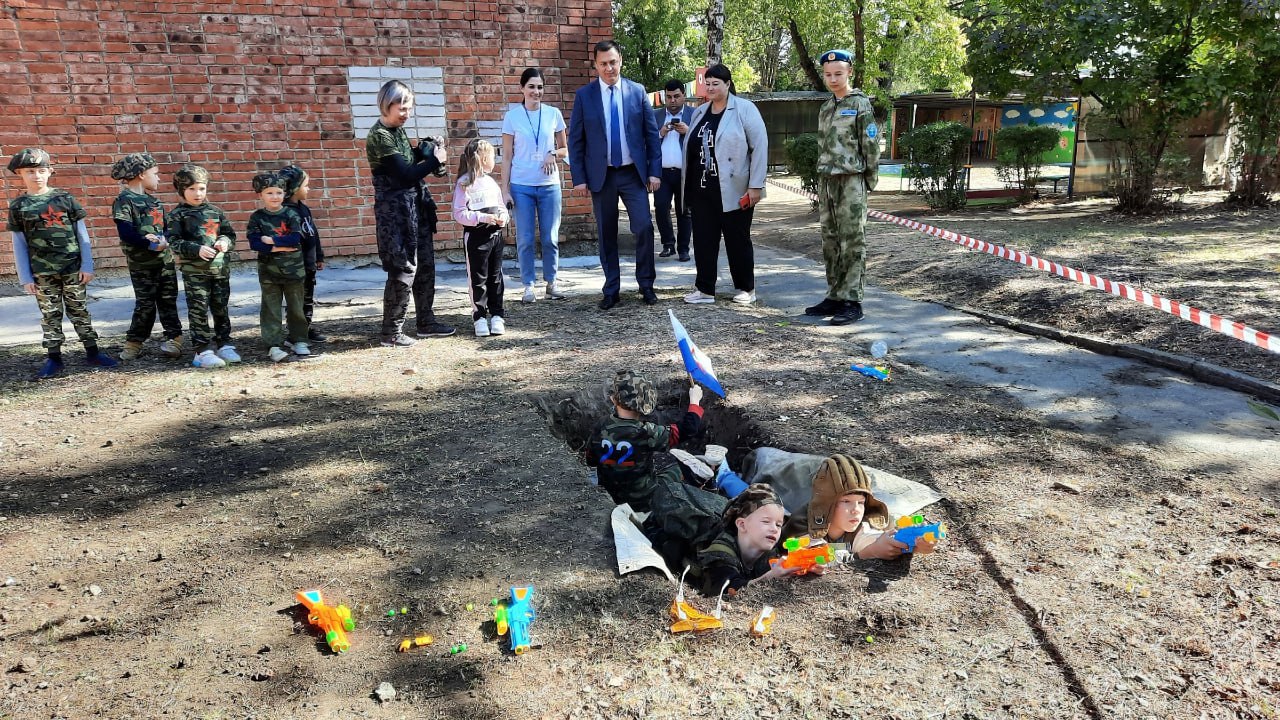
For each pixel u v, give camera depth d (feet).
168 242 19.84
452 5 34.01
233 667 9.05
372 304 27.48
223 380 19.26
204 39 31.09
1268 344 14.05
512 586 10.44
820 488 11.51
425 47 33.91
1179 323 21.38
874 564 10.84
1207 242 32.48
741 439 16.12
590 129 24.84
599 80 24.76
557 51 35.94
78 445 15.48
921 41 77.20
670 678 8.74
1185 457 14.20
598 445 14.66
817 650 9.16
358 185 34.01
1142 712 8.18
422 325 22.98
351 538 11.78
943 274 29.63
